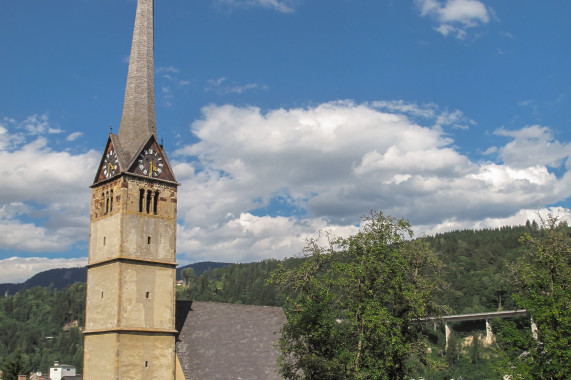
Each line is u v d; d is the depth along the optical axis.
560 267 60.91
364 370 60.69
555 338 56.75
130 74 77.50
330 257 65.44
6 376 131.88
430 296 68.94
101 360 67.88
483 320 173.12
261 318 81.69
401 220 68.19
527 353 62.00
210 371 71.50
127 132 74.75
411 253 69.88
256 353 76.31
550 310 56.94
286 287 64.88
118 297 67.44
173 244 73.50
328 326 59.25
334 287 64.00
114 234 69.94
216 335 76.25
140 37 79.00
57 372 177.12
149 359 68.56
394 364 64.62
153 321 69.81
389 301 65.81
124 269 68.62
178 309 76.88
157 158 74.44
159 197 73.44
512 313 156.25
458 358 153.38
